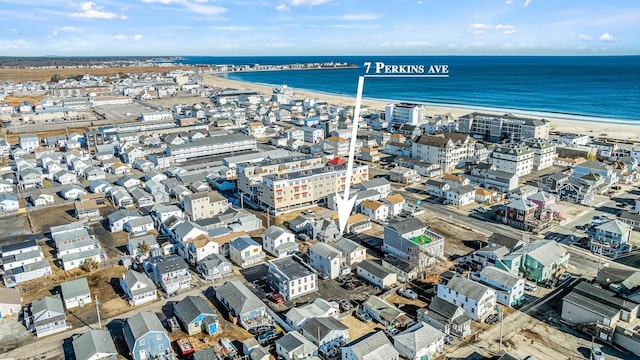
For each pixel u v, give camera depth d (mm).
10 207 124688
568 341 66750
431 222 112750
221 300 78375
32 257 91875
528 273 84312
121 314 76000
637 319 69500
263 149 196750
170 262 85312
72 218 120188
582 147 174625
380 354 60688
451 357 63656
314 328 67125
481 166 146000
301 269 83000
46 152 179125
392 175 149875
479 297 71375
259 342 67688
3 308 75625
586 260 91375
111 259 95625
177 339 68875
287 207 119375
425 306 76812
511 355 59156
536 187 132625
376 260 93312
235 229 103562
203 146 178875
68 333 71500
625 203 123250
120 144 186750
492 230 107250
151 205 127688
